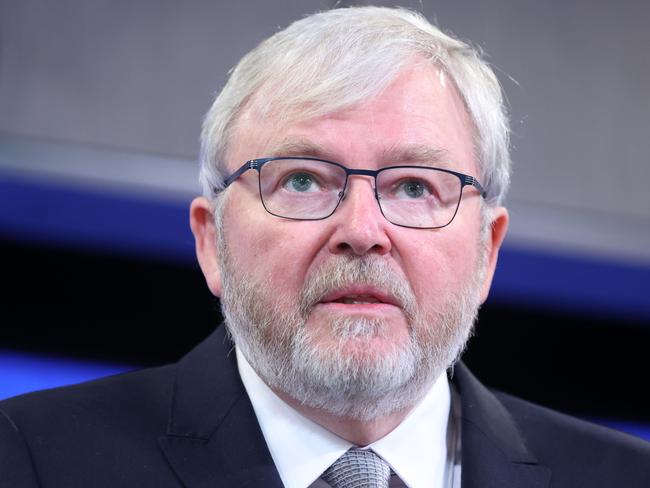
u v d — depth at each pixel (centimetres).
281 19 918
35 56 895
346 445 492
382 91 478
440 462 506
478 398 533
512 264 952
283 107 479
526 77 960
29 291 888
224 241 498
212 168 516
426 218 478
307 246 462
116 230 895
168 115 909
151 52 911
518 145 957
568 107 966
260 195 477
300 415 494
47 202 883
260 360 479
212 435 487
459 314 487
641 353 966
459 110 506
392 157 473
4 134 880
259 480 468
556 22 966
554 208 956
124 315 903
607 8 973
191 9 917
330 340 455
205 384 510
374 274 457
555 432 545
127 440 484
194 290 903
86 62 902
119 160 893
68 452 474
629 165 970
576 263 956
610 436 548
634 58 974
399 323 463
